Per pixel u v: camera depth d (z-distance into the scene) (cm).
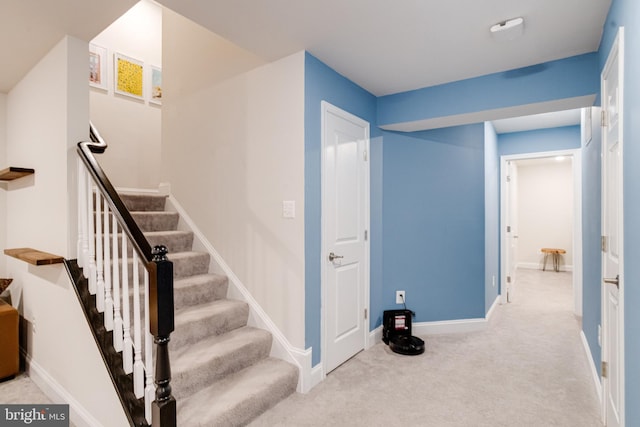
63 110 217
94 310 197
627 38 159
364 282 319
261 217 265
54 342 235
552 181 794
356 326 308
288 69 249
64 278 218
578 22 206
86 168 206
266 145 262
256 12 195
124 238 177
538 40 227
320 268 259
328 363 269
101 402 189
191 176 316
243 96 276
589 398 236
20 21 196
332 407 221
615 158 187
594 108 259
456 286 376
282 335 253
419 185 363
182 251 304
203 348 227
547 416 215
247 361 238
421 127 337
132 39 426
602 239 217
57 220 225
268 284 261
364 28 213
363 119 313
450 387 250
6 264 306
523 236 824
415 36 222
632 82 152
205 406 191
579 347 329
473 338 354
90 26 203
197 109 311
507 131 477
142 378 171
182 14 197
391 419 210
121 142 416
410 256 360
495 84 278
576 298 438
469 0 185
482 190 387
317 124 255
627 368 161
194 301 262
